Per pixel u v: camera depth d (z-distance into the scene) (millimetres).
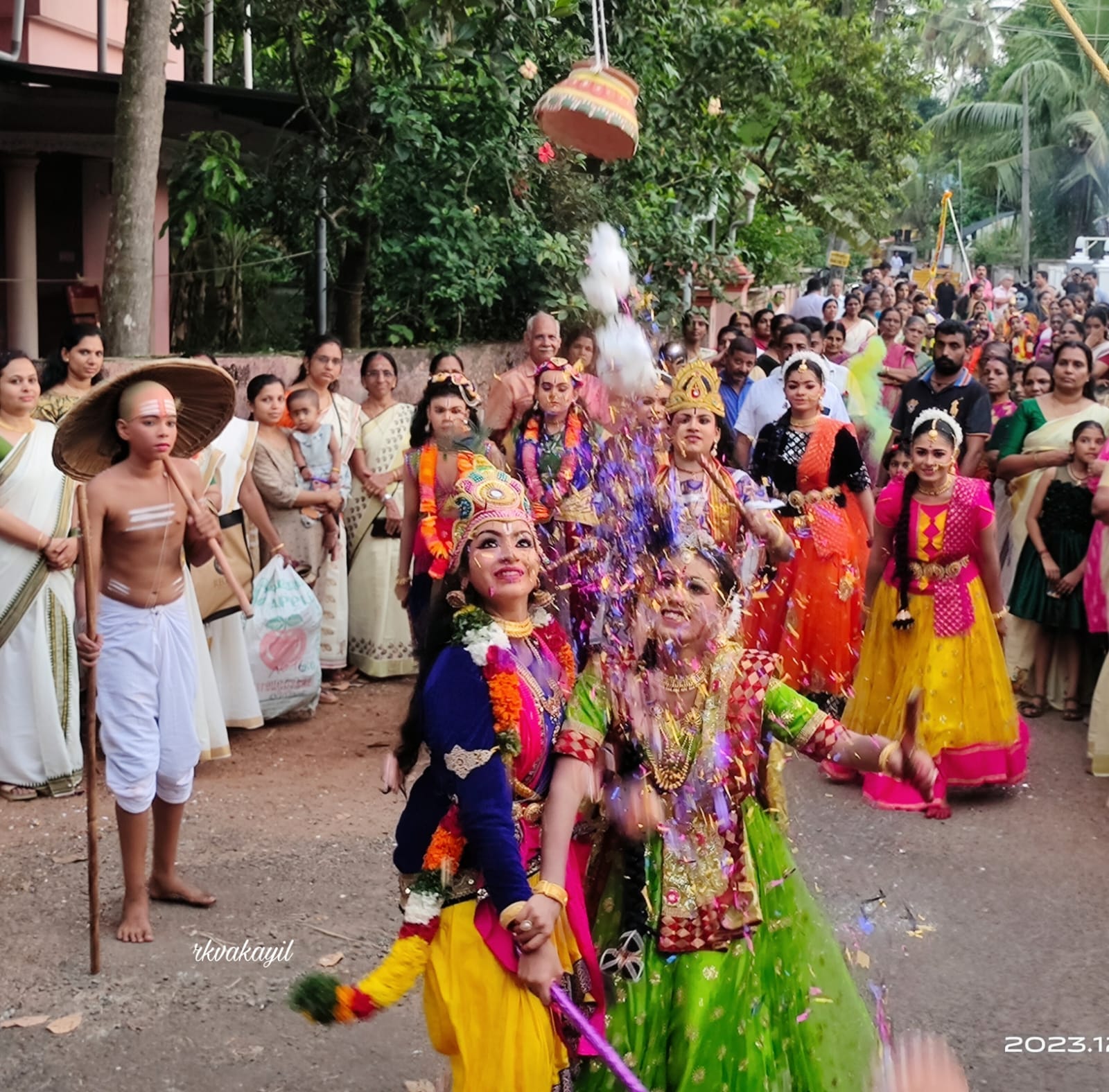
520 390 7488
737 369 9875
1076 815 6168
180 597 4926
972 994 4492
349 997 3109
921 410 9047
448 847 3145
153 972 4566
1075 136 35094
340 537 7801
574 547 5531
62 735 6172
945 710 6199
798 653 6969
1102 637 7660
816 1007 3410
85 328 6637
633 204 11430
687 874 3309
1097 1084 3980
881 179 21656
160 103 7805
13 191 10961
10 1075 3986
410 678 8141
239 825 5844
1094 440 7367
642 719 3346
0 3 11352
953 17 31172
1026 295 26156
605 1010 3285
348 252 10742
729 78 12031
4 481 6043
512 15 9539
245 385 8289
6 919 4938
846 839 5816
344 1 9617
